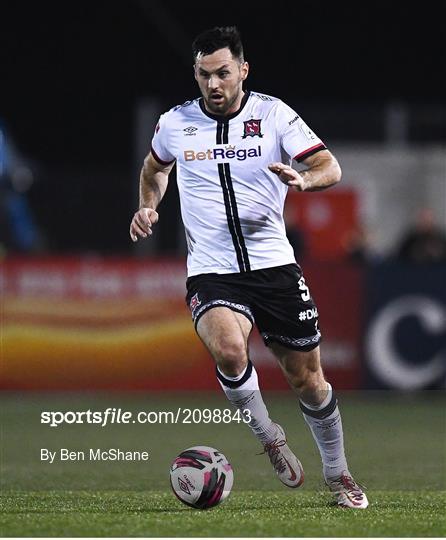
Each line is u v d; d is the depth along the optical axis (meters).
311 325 23.50
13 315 51.47
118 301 51.59
